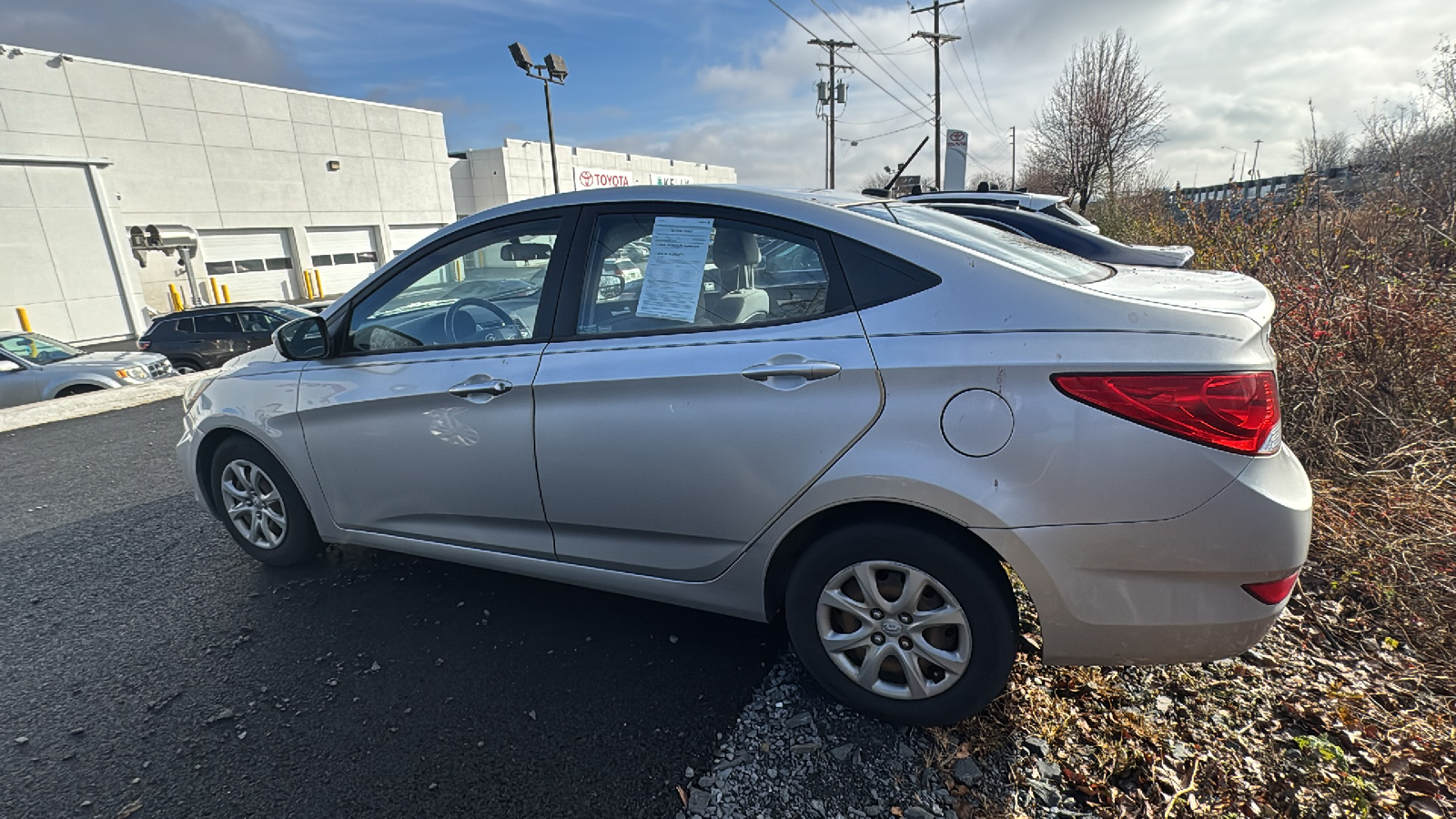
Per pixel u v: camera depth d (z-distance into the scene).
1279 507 1.78
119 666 2.77
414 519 2.96
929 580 2.06
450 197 35.81
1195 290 2.12
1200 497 1.78
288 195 28.39
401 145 32.91
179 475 5.35
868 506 2.14
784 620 2.93
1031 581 1.92
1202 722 2.21
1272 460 1.84
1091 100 20.44
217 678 2.67
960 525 1.98
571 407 2.45
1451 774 1.97
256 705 2.50
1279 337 4.12
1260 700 2.30
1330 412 3.85
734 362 2.18
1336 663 2.48
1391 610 2.71
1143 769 2.04
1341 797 1.90
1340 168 7.29
